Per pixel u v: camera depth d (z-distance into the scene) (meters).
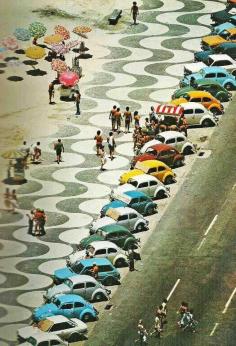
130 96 197.12
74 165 175.88
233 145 183.00
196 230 161.38
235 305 145.62
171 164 176.00
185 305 140.75
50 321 137.62
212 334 140.50
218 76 197.12
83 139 183.12
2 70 195.75
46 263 152.00
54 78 197.50
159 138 178.75
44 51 199.00
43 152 178.00
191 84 196.75
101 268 148.50
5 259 98.19
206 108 189.75
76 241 157.62
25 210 161.88
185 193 170.12
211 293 148.00
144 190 167.12
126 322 142.50
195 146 181.25
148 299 147.00
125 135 184.88
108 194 169.25
